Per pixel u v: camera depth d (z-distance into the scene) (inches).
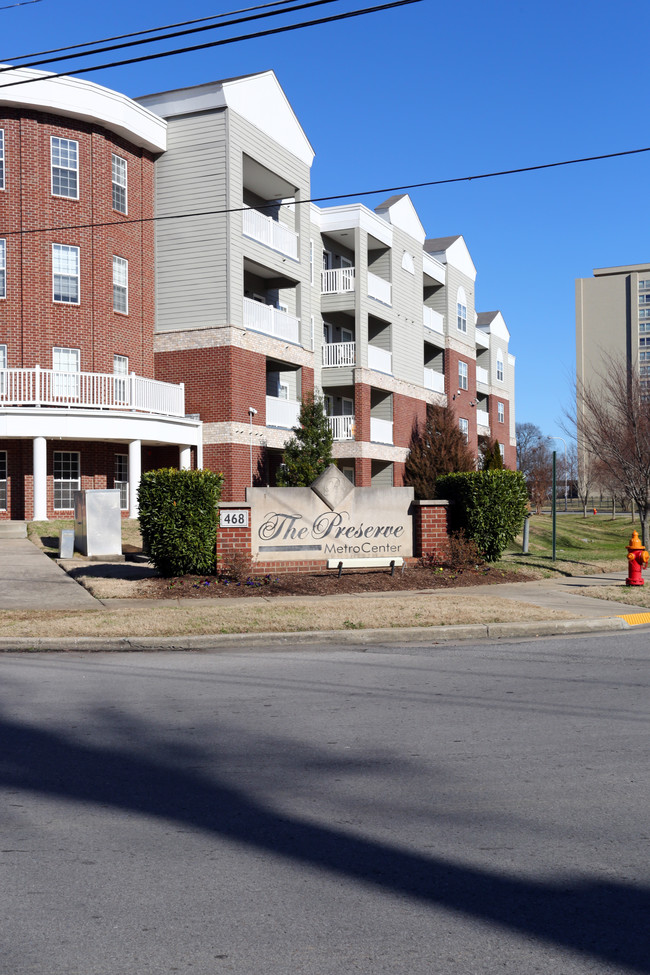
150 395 1059.9
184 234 1146.0
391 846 184.4
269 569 650.8
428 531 702.5
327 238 1469.0
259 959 138.9
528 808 206.5
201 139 1136.2
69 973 134.9
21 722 288.5
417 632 468.4
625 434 923.4
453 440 1462.8
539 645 449.1
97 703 315.9
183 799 214.5
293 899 159.9
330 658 410.0
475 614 504.7
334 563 645.3
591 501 3294.8
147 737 269.4
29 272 1058.1
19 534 938.1
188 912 154.8
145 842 187.3
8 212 1052.5
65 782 227.6
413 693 331.0
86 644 435.5
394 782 225.5
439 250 1831.9
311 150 1304.1
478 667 385.7
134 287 1140.5
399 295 1568.7
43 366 1059.9
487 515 721.6
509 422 2395.4
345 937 145.9
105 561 781.9
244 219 1154.0
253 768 238.1
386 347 1531.7
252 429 1148.5
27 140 1055.6
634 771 233.9
